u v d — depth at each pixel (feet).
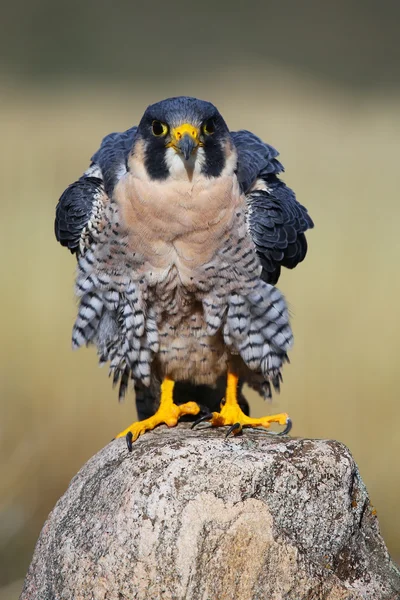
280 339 32.19
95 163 35.32
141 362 33.06
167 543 24.18
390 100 136.26
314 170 87.61
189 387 36.37
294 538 24.89
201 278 31.71
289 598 24.11
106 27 194.18
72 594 24.84
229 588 24.02
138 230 31.14
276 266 33.47
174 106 31.22
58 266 58.80
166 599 23.91
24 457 46.09
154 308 32.63
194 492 24.79
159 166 30.86
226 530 24.29
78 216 32.76
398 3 235.40
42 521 45.14
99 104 121.08
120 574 24.26
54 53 177.68
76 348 33.40
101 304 32.78
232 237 31.48
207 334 33.09
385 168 88.48
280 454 25.71
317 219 70.64
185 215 30.86
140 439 28.89
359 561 25.57
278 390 33.17
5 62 165.48
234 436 28.19
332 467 25.67
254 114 114.42
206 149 31.01
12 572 41.96
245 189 33.14
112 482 26.13
